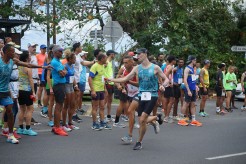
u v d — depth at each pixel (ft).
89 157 24.52
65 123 33.06
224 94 55.42
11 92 28.76
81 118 40.93
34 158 23.97
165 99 40.11
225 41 85.92
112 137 31.19
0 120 34.94
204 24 76.89
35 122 36.19
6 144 27.61
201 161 24.04
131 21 71.61
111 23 47.67
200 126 38.60
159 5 72.38
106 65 37.99
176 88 40.98
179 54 70.49
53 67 30.66
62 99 31.27
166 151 26.63
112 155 25.18
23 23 55.62
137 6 68.33
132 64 33.42
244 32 90.68
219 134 33.86
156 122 29.04
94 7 73.61
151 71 26.37
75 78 37.86
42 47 42.37
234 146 28.76
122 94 35.94
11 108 27.53
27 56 30.14
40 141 28.89
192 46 72.49
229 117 46.83
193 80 38.96
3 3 72.18
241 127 38.29
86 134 32.14
